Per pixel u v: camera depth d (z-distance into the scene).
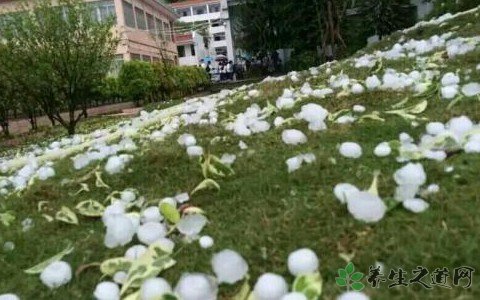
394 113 2.96
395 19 16.41
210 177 2.46
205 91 21.59
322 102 3.67
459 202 1.70
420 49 5.48
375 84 3.78
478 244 1.44
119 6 21.59
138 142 4.06
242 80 21.48
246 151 2.81
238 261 1.56
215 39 57.78
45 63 7.10
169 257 1.72
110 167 2.93
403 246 1.51
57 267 1.77
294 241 1.69
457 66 4.05
